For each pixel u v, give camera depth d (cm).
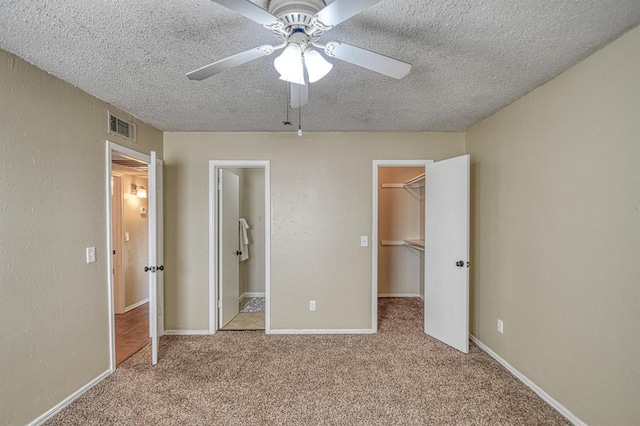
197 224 369
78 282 238
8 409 186
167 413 218
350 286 371
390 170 540
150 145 342
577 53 191
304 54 150
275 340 346
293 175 371
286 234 370
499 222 293
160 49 187
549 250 228
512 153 273
